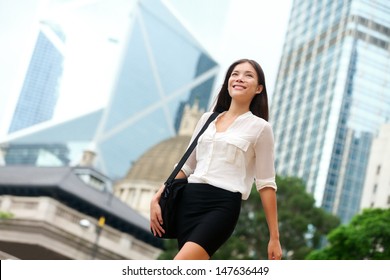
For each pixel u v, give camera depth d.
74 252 66.69
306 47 129.50
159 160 122.31
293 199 52.47
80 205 80.06
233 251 47.78
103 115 168.62
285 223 51.38
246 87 4.13
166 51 180.00
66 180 82.19
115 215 80.06
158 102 176.12
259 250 49.88
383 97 116.38
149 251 75.19
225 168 3.90
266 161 4.00
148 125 173.00
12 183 80.50
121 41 175.25
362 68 116.75
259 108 4.20
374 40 118.25
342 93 114.31
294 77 130.00
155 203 3.99
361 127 114.00
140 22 178.75
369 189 89.25
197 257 3.66
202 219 3.76
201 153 4.03
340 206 109.19
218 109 4.37
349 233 35.75
